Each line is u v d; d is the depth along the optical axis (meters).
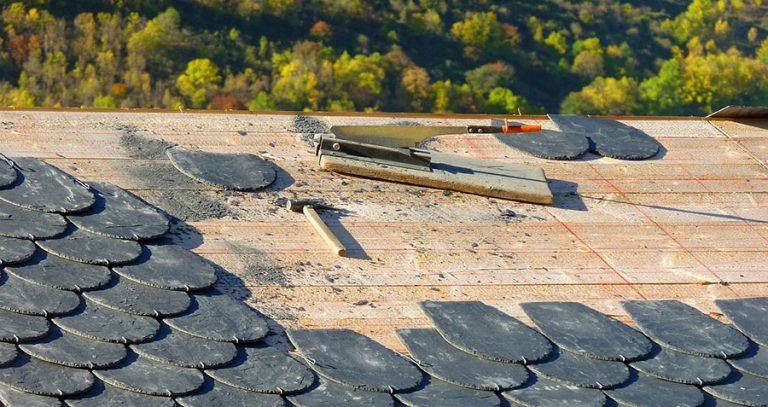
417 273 12.21
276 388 10.05
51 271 11.19
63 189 12.62
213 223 12.77
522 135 15.98
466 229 13.30
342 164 14.23
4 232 11.59
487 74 68.56
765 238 13.88
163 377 10.05
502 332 11.20
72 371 9.98
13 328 10.30
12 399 9.58
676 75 70.69
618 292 12.29
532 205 14.15
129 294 11.07
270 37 65.12
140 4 63.81
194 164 13.98
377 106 63.41
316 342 10.75
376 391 10.17
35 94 57.28
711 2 75.44
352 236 12.82
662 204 14.52
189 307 11.01
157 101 59.47
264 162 14.34
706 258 13.25
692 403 10.50
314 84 62.78
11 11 58.97
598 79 69.50
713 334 11.59
